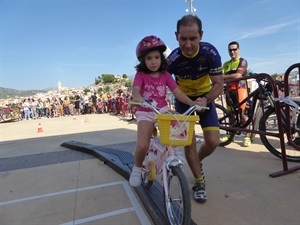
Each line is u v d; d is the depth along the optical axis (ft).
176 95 8.84
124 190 11.17
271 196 9.72
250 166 12.98
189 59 9.43
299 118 13.00
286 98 11.79
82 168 14.43
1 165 16.19
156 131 9.21
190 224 7.69
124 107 45.75
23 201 10.73
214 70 9.40
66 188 11.79
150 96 8.70
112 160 14.14
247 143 16.47
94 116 52.16
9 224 8.99
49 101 66.54
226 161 13.96
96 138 23.93
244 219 8.31
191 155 9.72
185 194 7.07
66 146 20.20
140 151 8.70
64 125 38.06
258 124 15.39
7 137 29.48
